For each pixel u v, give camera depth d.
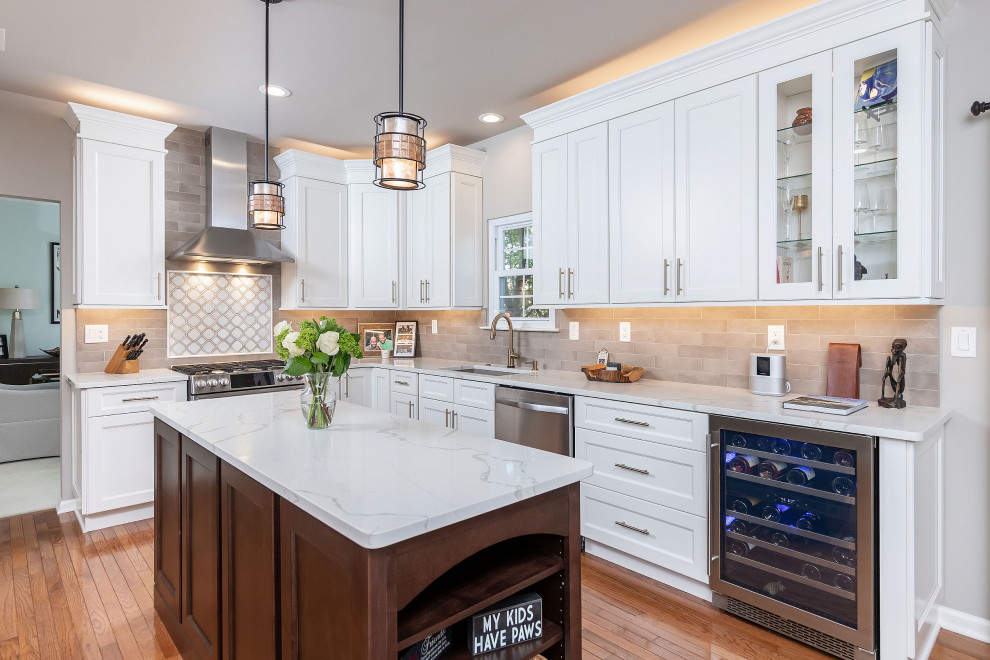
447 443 1.79
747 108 2.48
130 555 2.94
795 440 2.08
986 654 2.07
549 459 1.60
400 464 1.54
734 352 2.90
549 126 3.39
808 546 2.09
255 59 2.94
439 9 2.47
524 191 4.03
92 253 3.44
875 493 1.90
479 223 4.38
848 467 1.96
